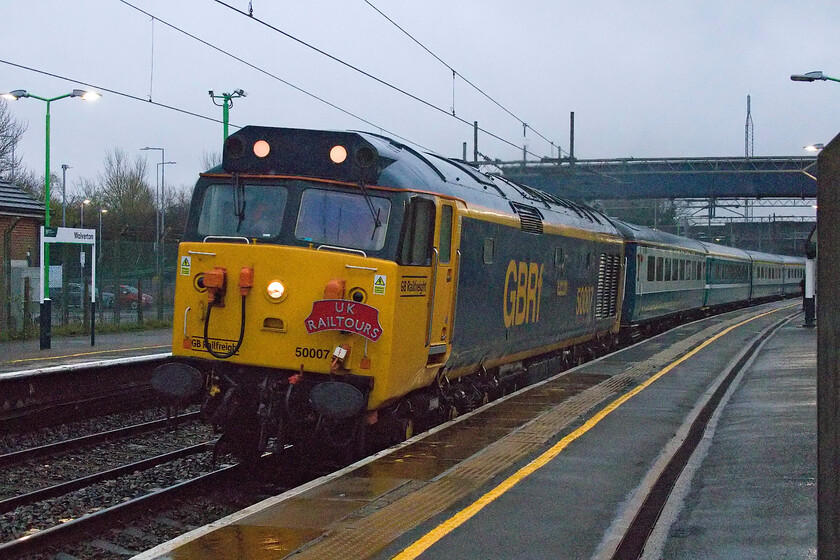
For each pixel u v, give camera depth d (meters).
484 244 12.32
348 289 9.45
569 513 7.41
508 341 13.99
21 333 26.34
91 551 8.23
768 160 49.66
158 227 55.12
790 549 6.46
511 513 7.39
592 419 11.99
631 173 49.66
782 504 7.70
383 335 9.35
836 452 3.92
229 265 9.70
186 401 9.62
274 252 9.55
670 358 20.55
